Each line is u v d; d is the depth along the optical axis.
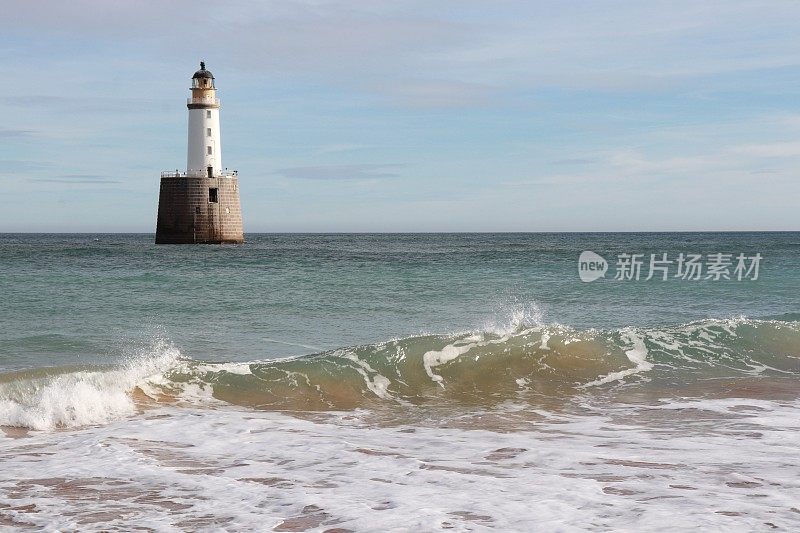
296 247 100.44
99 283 34.12
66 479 7.20
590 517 5.66
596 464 7.66
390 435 9.49
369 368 13.67
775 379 13.73
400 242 141.25
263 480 7.10
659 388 13.02
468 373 13.85
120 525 5.73
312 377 13.13
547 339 15.23
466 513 5.81
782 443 8.70
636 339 15.84
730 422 10.09
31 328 20.59
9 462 7.97
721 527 5.38
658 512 5.77
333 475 7.28
